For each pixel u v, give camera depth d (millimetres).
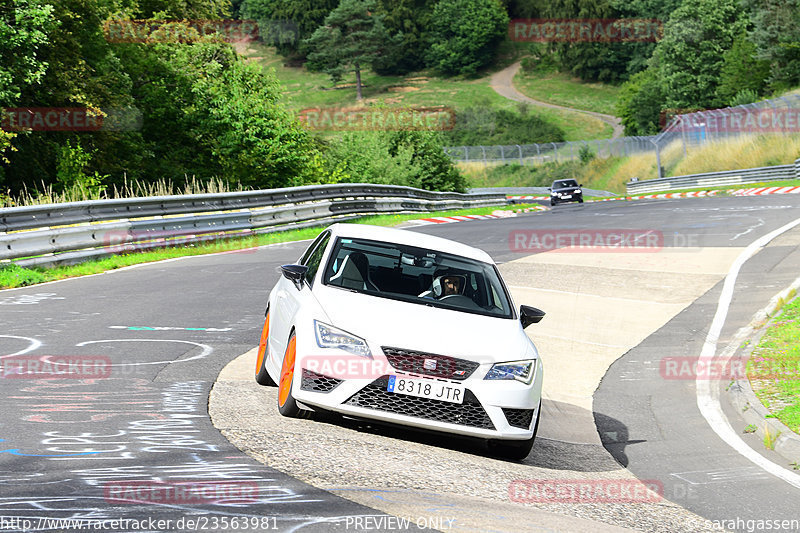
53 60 86625
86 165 91125
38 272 45875
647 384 30984
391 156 155500
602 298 46312
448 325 20625
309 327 20219
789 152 174625
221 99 110562
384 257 23094
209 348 29250
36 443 16875
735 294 46062
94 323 32594
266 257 58062
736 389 29000
